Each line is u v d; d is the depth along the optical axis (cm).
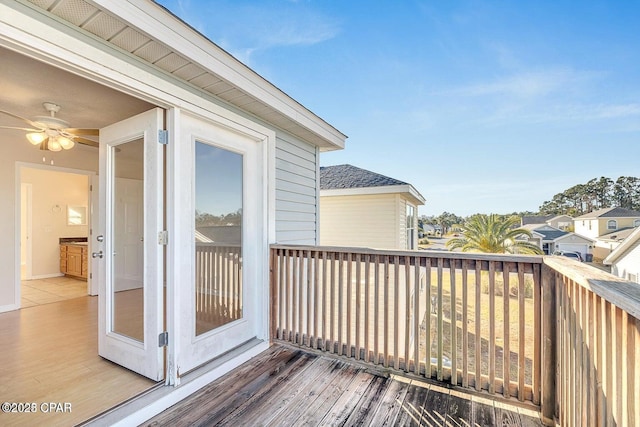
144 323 227
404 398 216
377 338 261
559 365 185
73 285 589
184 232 232
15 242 429
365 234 787
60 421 177
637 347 93
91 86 224
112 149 256
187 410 201
